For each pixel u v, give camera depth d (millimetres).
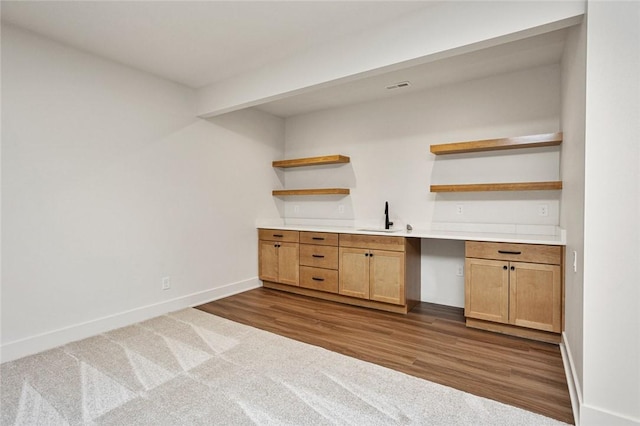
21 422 1707
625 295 1567
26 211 2492
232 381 2100
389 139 4020
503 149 3279
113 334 2867
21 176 2463
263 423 1701
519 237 2994
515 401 1883
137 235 3189
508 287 2803
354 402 1876
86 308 2828
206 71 3260
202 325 3072
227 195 4082
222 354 2477
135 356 2449
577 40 1986
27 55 2480
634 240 1548
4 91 2375
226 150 4066
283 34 2584
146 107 3258
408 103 3877
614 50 1562
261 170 4570
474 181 3492
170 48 2785
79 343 2680
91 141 2855
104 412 1790
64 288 2695
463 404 1853
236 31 2527
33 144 2518
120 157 3055
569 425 1678
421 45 2277
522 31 1941
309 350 2541
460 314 3361
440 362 2350
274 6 2207
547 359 2389
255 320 3207
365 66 2523
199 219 3760
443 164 3668
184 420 1726
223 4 2176
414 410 1801
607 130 1583
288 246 4172
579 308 1804
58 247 2662
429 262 3777
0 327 2369
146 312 3256
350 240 3648
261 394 1957
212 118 3900
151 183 3299
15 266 2438
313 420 1722
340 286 3734
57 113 2645
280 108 4461
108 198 2973
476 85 3463
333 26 2475
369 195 4188
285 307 3609
